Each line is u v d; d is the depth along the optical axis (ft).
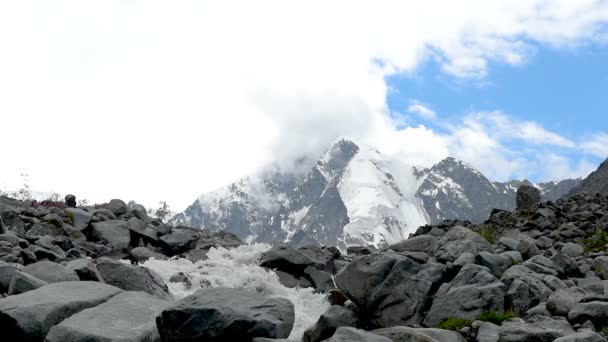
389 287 57.11
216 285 77.51
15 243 69.77
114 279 60.64
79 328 42.80
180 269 81.82
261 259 86.94
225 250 92.02
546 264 67.36
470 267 59.36
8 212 80.18
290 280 83.05
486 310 53.98
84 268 58.23
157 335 44.75
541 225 99.81
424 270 60.13
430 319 55.31
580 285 63.36
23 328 43.93
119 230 90.07
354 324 55.67
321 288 81.41
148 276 63.77
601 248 82.23
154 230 94.68
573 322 48.16
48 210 90.79
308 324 65.67
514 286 56.65
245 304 45.91
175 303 45.47
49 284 51.90
